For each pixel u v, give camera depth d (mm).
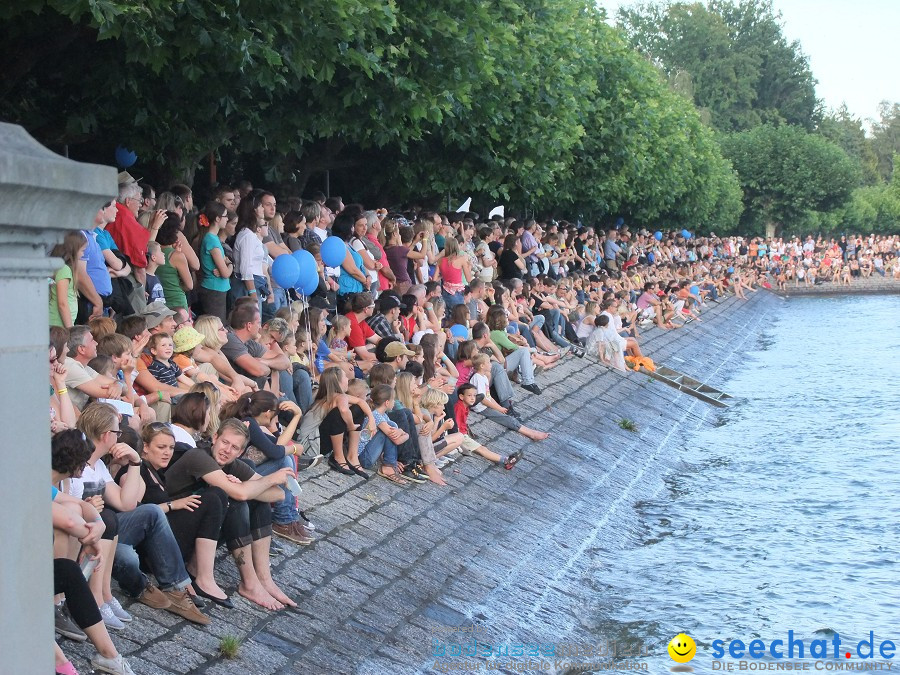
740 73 114938
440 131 23594
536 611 12344
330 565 10508
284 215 15742
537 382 21641
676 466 22188
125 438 8570
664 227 58969
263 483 9125
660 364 32594
